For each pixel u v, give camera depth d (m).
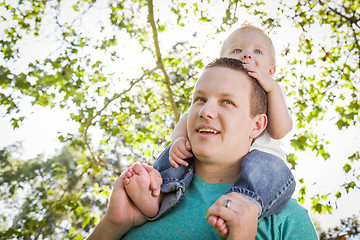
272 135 1.91
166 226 1.18
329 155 6.00
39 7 6.63
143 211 1.20
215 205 1.07
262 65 2.52
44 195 8.62
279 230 1.17
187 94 6.66
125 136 6.94
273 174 1.22
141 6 6.77
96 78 6.71
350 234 5.45
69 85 6.61
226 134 1.20
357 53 6.28
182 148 1.33
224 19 6.02
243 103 1.23
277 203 1.19
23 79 6.55
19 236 6.44
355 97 6.17
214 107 1.22
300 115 6.26
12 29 6.58
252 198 1.13
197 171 1.31
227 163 1.25
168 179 1.26
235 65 1.29
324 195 5.61
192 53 6.68
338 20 6.28
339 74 6.29
